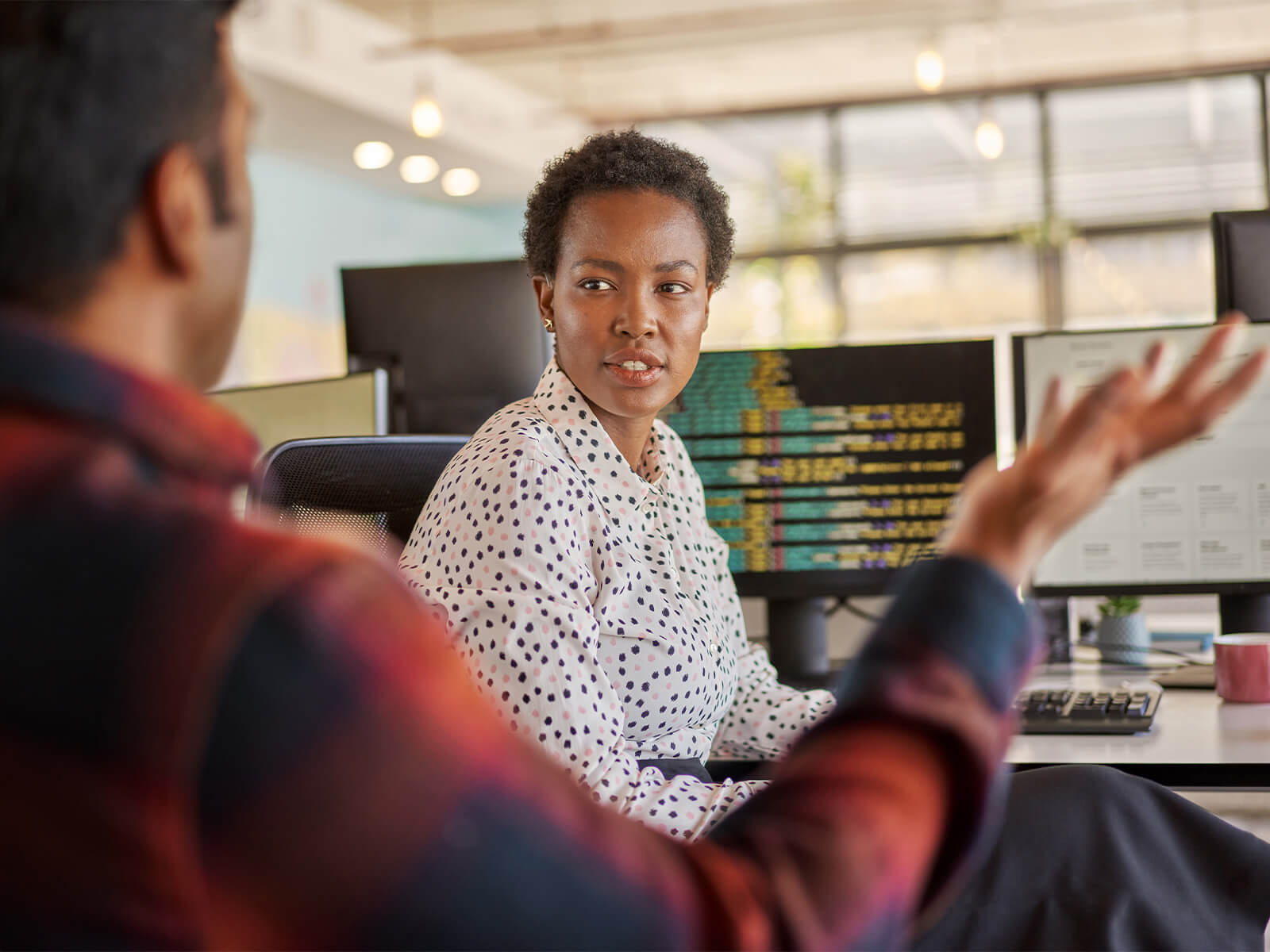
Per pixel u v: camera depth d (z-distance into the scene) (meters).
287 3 7.04
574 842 0.44
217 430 0.48
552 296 1.53
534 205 1.51
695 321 1.47
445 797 0.42
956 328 9.74
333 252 9.55
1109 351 2.02
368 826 0.41
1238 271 2.18
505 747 0.45
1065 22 8.39
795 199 10.06
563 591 1.21
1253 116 9.20
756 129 10.24
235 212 0.51
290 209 9.05
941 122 9.84
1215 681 1.84
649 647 1.33
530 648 1.17
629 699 1.33
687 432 2.08
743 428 2.07
